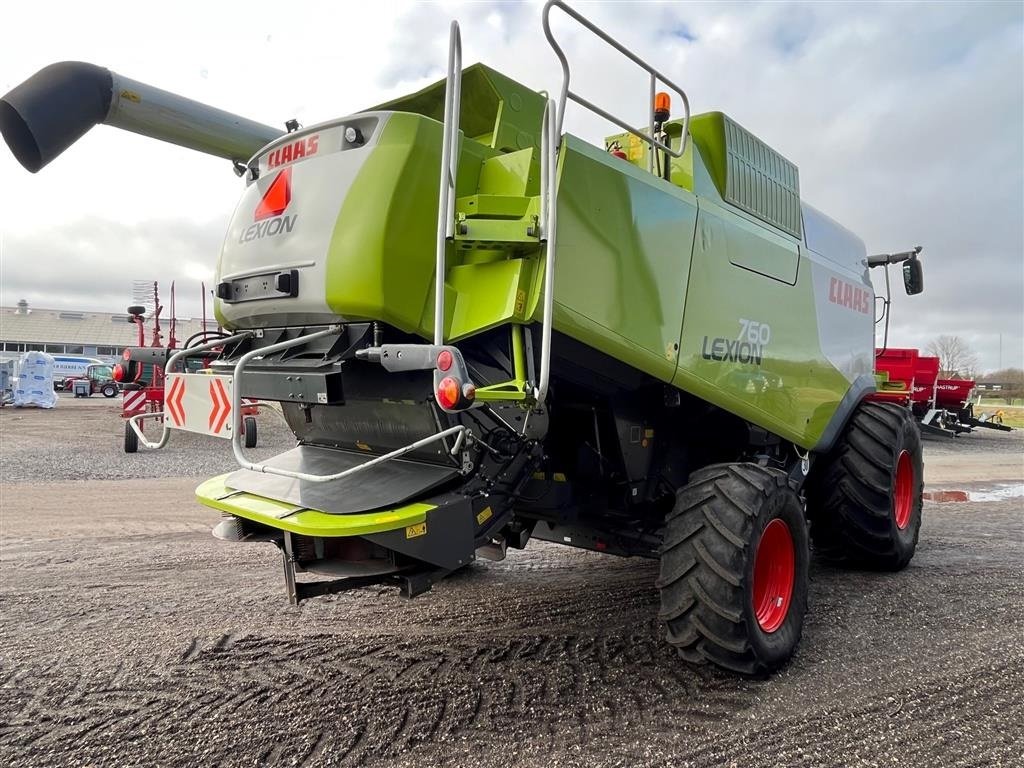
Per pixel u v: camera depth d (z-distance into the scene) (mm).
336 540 3016
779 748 2613
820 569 5180
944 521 7086
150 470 9867
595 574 4898
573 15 2801
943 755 2574
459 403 2359
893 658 3473
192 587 4500
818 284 4617
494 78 3229
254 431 12516
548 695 3043
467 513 2834
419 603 4234
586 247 2879
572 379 3256
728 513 3150
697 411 3959
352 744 2635
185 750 2582
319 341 2977
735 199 3963
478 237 2602
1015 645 3645
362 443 3525
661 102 3836
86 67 3559
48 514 6770
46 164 3631
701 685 3152
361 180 2746
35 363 24000
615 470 3713
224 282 3322
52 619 3912
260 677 3199
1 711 2869
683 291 3385
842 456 4934
